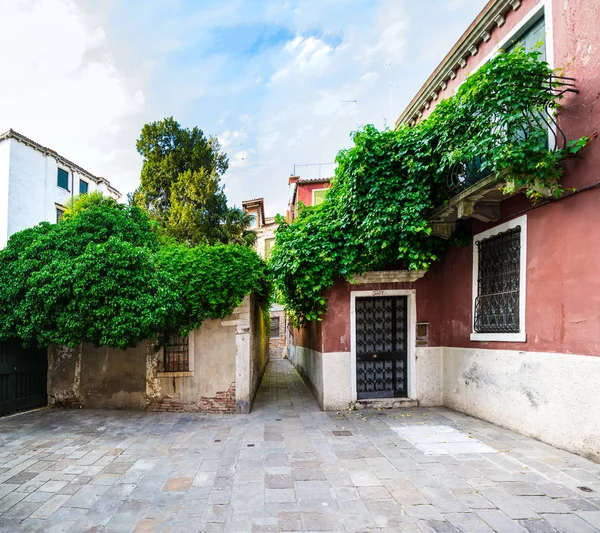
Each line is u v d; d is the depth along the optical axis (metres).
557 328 4.73
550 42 5.06
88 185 21.25
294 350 15.66
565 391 4.57
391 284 7.55
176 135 18.98
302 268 7.11
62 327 6.21
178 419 6.78
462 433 5.51
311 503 3.51
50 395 7.83
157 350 7.34
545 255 4.95
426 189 6.18
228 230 18.31
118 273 6.09
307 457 4.74
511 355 5.53
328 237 7.21
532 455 4.47
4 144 16.12
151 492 3.83
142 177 18.69
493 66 4.49
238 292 7.09
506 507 3.30
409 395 7.58
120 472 4.37
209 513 3.38
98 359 7.73
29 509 3.50
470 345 6.59
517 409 5.40
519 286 5.46
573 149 4.37
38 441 5.57
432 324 7.58
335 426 6.16
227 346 7.33
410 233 6.41
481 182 5.10
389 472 4.18
